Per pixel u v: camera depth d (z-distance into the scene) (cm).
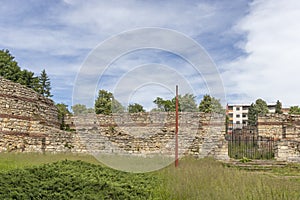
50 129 2506
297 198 1013
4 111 2355
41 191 938
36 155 2039
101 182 1109
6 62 3844
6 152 2191
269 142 2661
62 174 1191
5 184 967
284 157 2512
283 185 1197
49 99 2761
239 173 1438
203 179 1216
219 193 988
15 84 2442
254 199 967
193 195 994
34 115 2533
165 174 1438
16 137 2383
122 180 1269
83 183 1066
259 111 6316
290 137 2906
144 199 991
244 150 2656
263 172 1967
